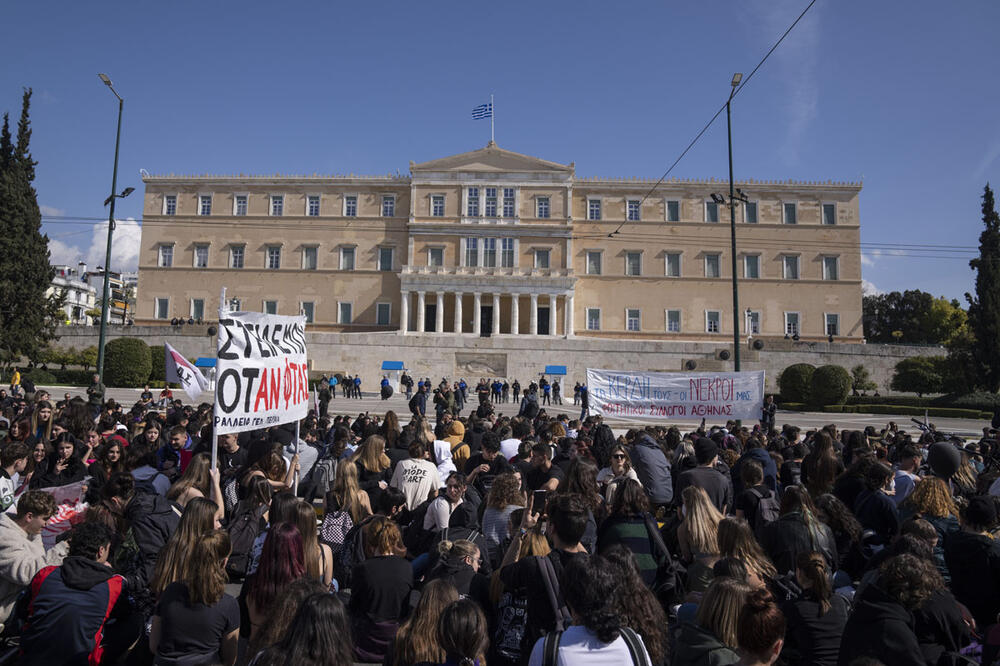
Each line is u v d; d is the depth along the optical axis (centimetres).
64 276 10988
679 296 7262
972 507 662
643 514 698
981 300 5166
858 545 762
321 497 1274
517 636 545
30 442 1045
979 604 630
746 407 1783
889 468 836
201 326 6062
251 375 917
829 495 782
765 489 848
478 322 6919
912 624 503
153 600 652
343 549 804
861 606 518
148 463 980
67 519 805
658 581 680
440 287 6956
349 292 7319
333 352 5962
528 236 7244
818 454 984
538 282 6962
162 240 7406
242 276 7356
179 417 1572
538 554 596
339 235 7400
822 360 6047
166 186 7494
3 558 646
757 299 7225
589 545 700
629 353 5906
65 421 1121
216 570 520
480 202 7294
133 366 4894
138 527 683
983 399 4478
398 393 5781
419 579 719
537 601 530
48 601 558
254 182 7438
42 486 908
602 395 1859
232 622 526
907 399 4828
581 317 7281
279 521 616
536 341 5922
